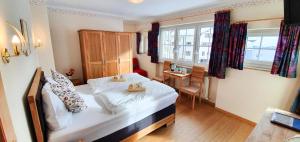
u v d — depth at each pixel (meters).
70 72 3.78
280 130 1.12
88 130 1.57
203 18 3.32
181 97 3.87
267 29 2.38
